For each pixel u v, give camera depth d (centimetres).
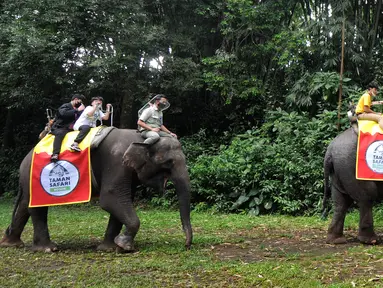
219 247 696
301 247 690
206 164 1259
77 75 1445
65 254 667
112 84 1431
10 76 1434
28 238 827
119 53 1370
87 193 669
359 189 681
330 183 751
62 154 681
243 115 1576
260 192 1127
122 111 1541
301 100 1359
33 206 681
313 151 1130
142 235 817
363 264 554
